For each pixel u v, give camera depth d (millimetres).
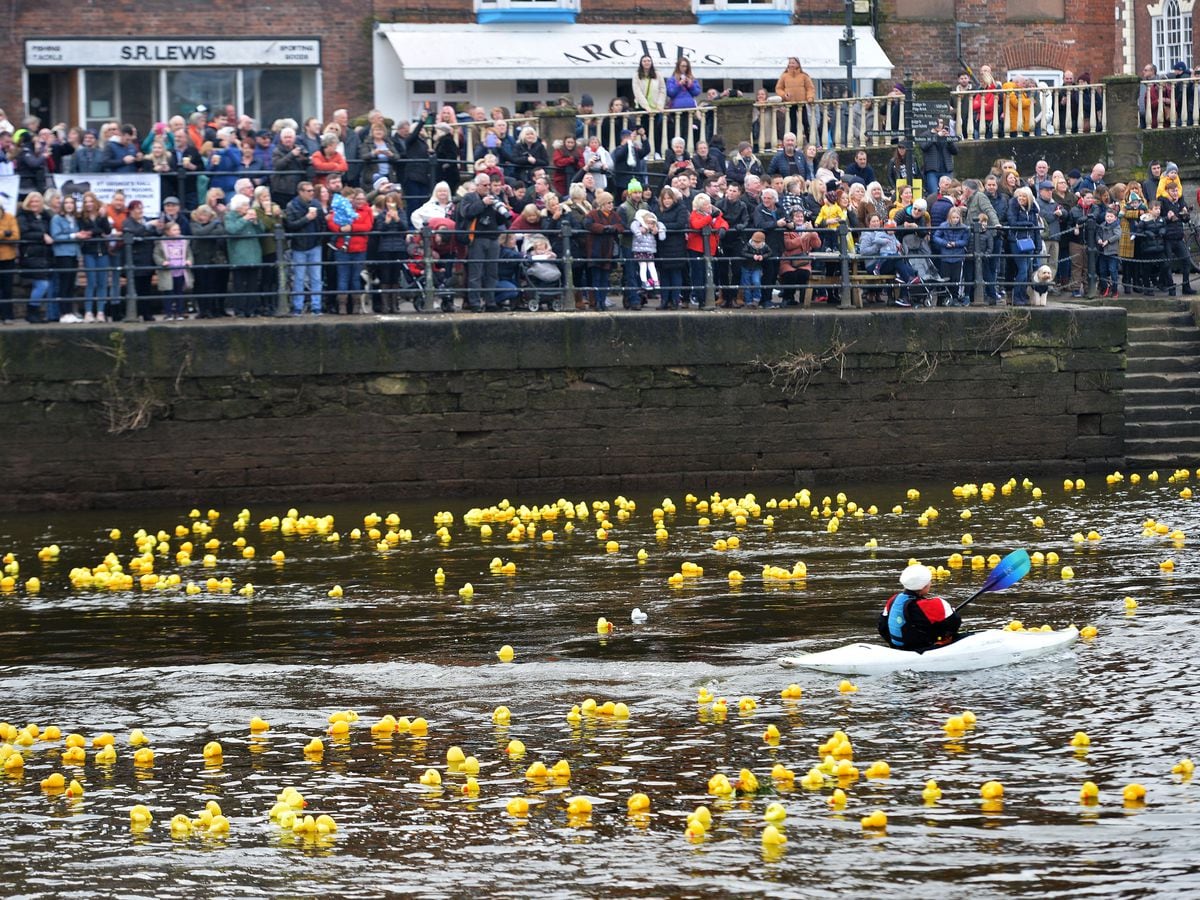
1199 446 95000
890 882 36875
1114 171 121625
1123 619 59219
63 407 82875
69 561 73188
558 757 45719
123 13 126438
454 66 128875
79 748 46812
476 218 87938
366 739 47719
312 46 129500
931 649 54000
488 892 37000
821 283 94125
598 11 135250
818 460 89750
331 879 37938
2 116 93062
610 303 100688
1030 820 40219
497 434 86625
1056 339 92000
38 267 85312
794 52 136250
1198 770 43500
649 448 88000
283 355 84125
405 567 71250
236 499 84562
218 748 46500
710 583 67188
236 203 84812
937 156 107562
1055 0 145250
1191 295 106125
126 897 37188
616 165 99750
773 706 49750
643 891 36781
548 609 63000
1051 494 87500
